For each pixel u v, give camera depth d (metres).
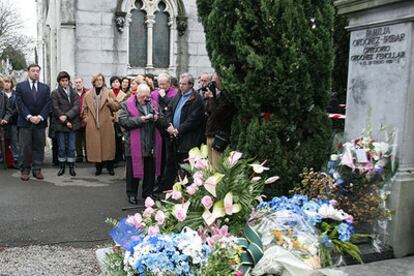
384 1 4.29
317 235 2.80
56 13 14.48
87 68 13.40
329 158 4.76
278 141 4.62
